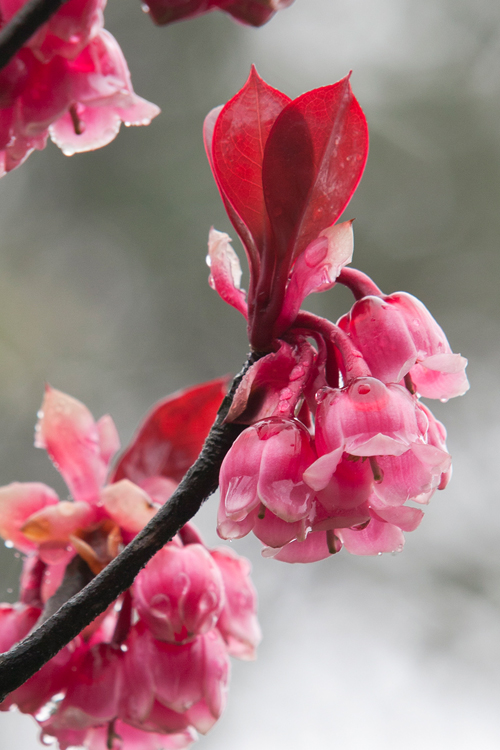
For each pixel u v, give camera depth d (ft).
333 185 1.01
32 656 0.98
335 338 1.00
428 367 1.00
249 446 0.99
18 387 2.94
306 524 0.99
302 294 1.00
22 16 0.96
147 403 3.18
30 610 1.07
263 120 1.02
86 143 1.07
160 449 1.13
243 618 1.08
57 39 1.02
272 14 1.00
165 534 0.99
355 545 1.02
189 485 1.00
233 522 0.99
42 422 1.12
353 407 0.98
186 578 1.05
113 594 0.99
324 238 1.00
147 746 1.09
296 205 1.01
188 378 3.26
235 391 1.01
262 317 1.01
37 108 1.03
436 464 0.98
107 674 1.05
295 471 0.98
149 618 1.04
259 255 1.02
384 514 1.00
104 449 1.12
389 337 1.00
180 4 0.99
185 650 1.05
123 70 1.05
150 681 1.05
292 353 1.01
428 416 1.02
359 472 0.98
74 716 1.04
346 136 1.01
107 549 1.07
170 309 3.30
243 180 1.02
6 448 2.85
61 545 1.08
